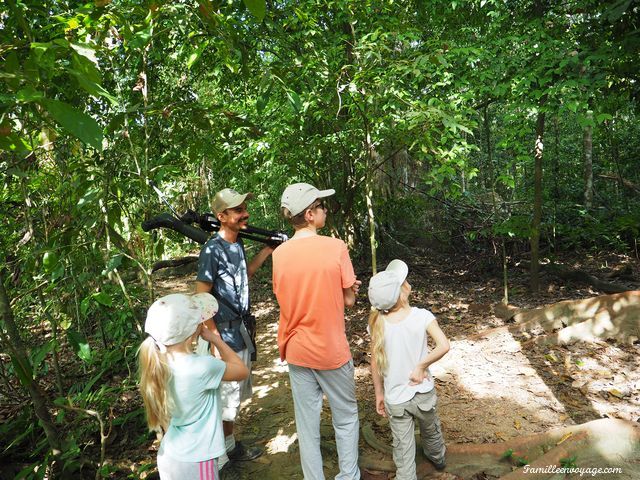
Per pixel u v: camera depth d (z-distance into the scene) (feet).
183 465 6.27
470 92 17.01
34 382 8.02
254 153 17.60
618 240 26.55
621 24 16.71
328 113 16.14
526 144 20.21
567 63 15.96
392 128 15.20
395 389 7.82
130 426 11.32
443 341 7.70
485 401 11.39
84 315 11.41
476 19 21.40
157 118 10.28
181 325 6.34
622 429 8.30
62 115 3.06
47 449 10.19
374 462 9.04
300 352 7.73
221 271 8.89
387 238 28.45
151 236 11.40
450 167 13.48
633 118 33.96
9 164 8.77
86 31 7.48
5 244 10.84
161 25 12.00
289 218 8.09
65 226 10.19
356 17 17.28
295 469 9.24
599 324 14.43
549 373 12.66
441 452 8.50
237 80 19.43
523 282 22.48
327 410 11.55
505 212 28.73
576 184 32.35
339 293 7.70
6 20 6.90
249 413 11.86
